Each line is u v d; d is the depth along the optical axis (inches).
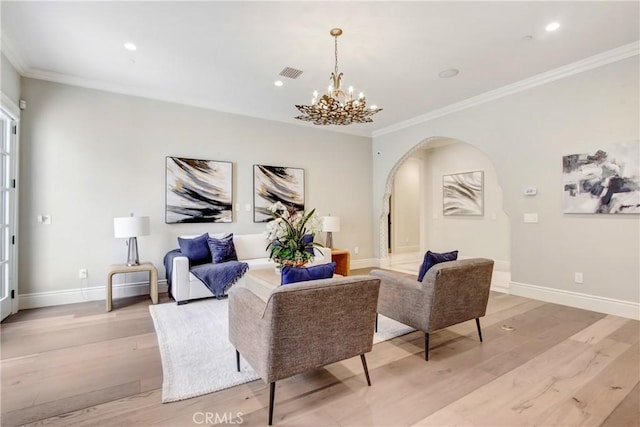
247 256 185.9
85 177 155.8
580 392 76.9
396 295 105.7
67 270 152.2
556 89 147.9
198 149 184.9
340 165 241.6
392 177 246.5
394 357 96.7
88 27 110.0
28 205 143.9
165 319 128.5
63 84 151.0
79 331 116.3
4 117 131.1
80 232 154.8
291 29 111.3
